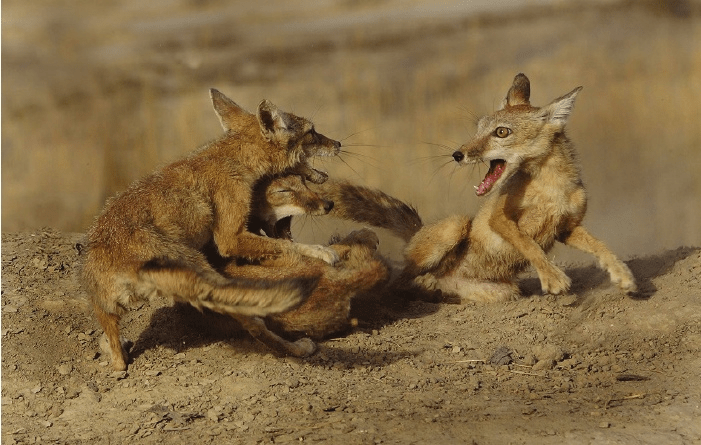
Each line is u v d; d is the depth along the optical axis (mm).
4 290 12750
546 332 12320
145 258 10547
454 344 11945
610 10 36281
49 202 23328
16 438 9789
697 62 30125
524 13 36562
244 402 10328
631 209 22750
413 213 15383
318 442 9234
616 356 11461
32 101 29406
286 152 12727
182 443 9469
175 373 11109
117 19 37500
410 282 13930
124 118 28047
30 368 11180
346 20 36844
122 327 12203
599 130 27031
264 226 12953
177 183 11664
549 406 10031
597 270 14906
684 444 9055
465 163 13266
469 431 9375
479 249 13898
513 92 14414
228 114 12938
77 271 13117
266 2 39906
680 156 25453
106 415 10281
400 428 9484
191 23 36969
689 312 12125
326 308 11703
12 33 35375
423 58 32156
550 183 13242
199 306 10273
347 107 28375
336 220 19125
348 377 10906
